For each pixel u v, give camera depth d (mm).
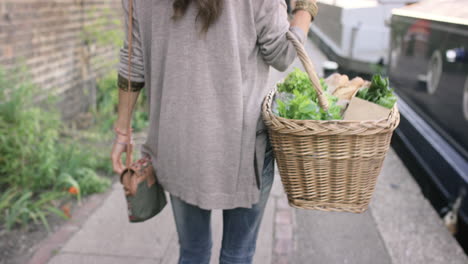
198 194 1569
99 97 5824
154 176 1718
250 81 1533
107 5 5992
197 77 1473
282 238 3129
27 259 2760
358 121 1466
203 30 1423
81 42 5332
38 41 4391
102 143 4648
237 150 1528
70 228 3102
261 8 1451
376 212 3676
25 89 3516
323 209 1625
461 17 3938
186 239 1832
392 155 5027
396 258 3061
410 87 5305
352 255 3033
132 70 1647
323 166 1548
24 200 3248
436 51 4512
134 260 2770
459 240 3338
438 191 3785
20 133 3322
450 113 4020
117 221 3207
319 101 1544
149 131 1667
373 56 7250
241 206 1611
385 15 7129
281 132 1508
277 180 4086
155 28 1515
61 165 3695
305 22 1596
